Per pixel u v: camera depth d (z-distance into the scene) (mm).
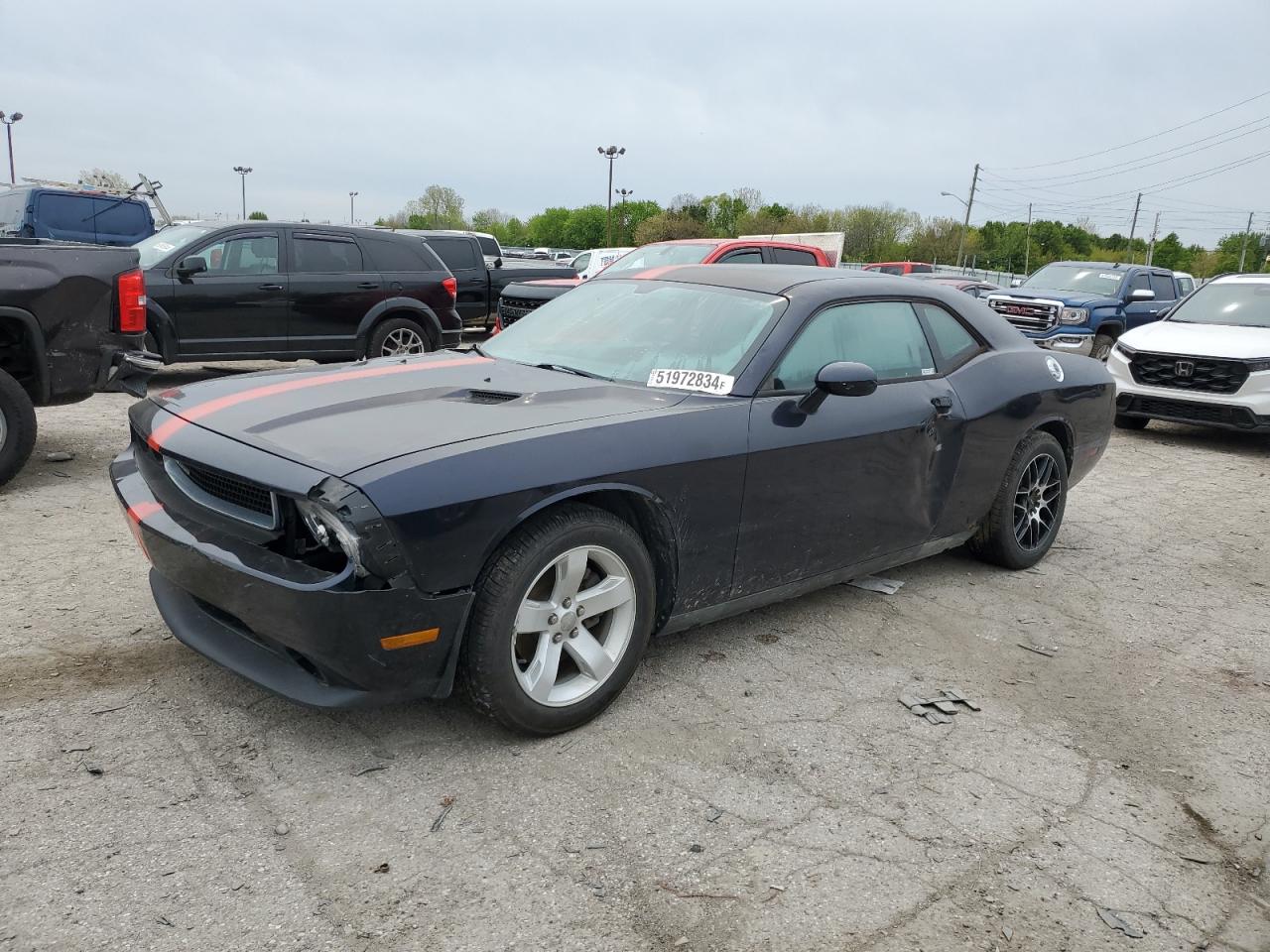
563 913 2326
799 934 2307
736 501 3480
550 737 3133
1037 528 5250
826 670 3799
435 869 2457
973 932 2357
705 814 2766
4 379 5418
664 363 3775
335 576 2627
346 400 3299
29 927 2156
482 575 2867
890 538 4242
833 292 4062
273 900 2305
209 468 2908
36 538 4793
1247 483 7957
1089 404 5277
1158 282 15617
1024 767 3168
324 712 3193
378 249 10219
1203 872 2670
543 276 15672
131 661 3484
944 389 4391
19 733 2957
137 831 2525
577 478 2965
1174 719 3592
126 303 5777
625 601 3207
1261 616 4762
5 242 5555
